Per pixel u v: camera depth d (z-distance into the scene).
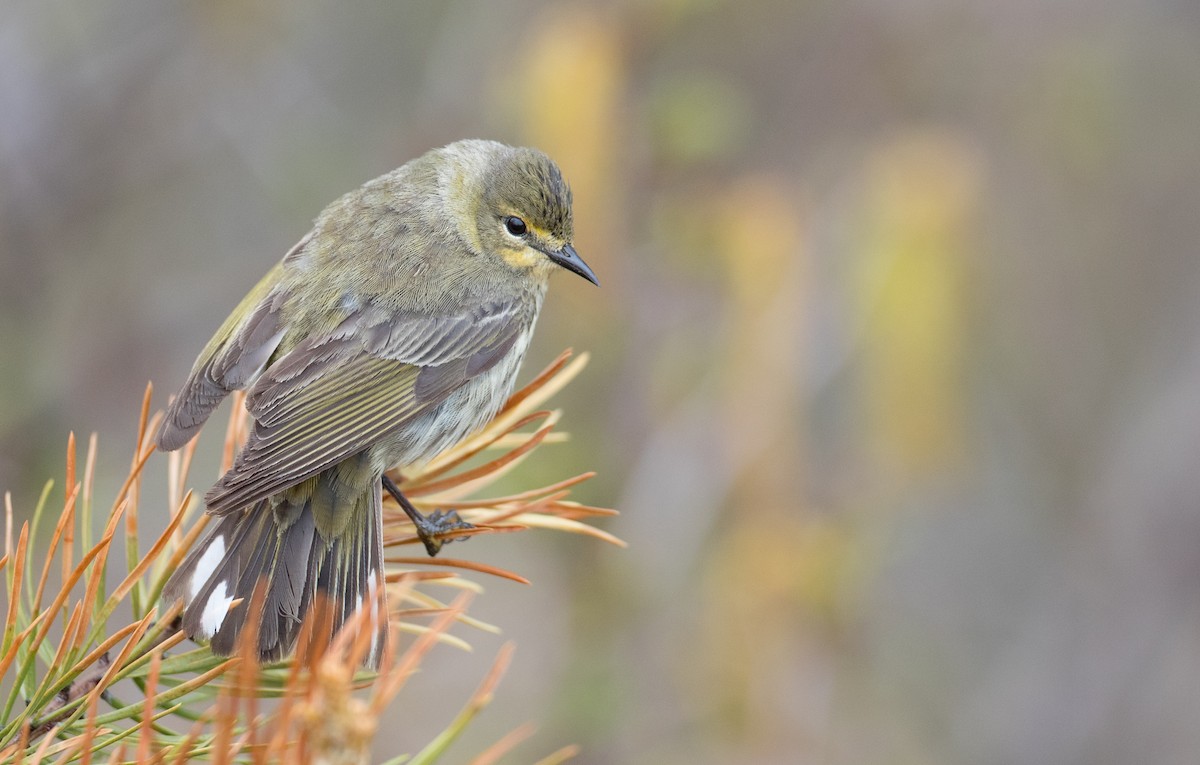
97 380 14.66
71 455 4.44
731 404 12.46
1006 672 17.75
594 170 12.44
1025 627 18.05
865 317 12.60
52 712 4.68
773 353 12.34
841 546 12.65
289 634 5.41
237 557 6.30
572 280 12.72
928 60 16.62
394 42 17.02
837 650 13.02
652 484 12.95
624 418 13.16
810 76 16.06
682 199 12.84
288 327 7.24
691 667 12.90
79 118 15.58
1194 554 18.03
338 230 7.84
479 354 7.86
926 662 17.20
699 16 14.71
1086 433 18.39
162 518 13.14
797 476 12.53
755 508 12.50
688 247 12.59
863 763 15.04
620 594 13.16
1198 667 17.62
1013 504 18.48
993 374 18.09
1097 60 16.97
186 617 5.16
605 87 12.41
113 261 15.45
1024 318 18.22
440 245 7.98
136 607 5.30
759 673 12.48
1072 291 18.23
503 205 8.40
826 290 12.99
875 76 16.11
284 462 6.38
